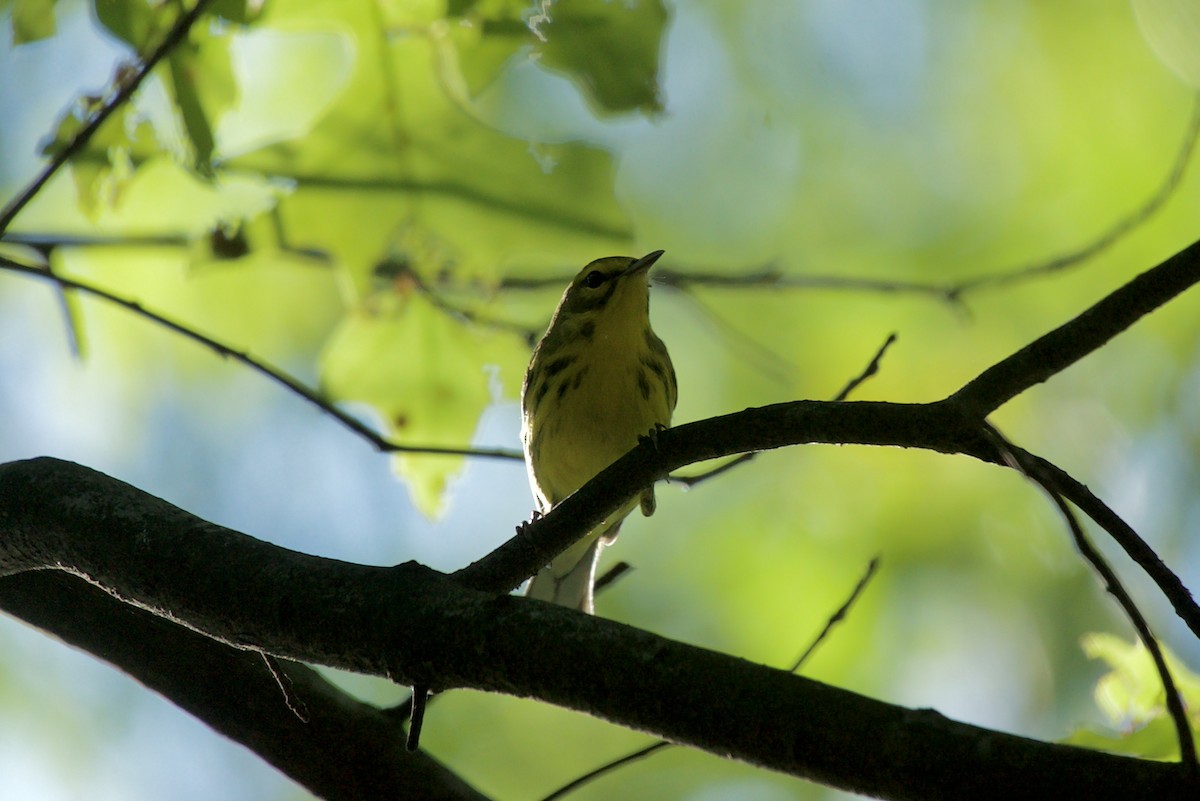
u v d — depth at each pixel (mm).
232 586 6570
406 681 6164
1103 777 4762
